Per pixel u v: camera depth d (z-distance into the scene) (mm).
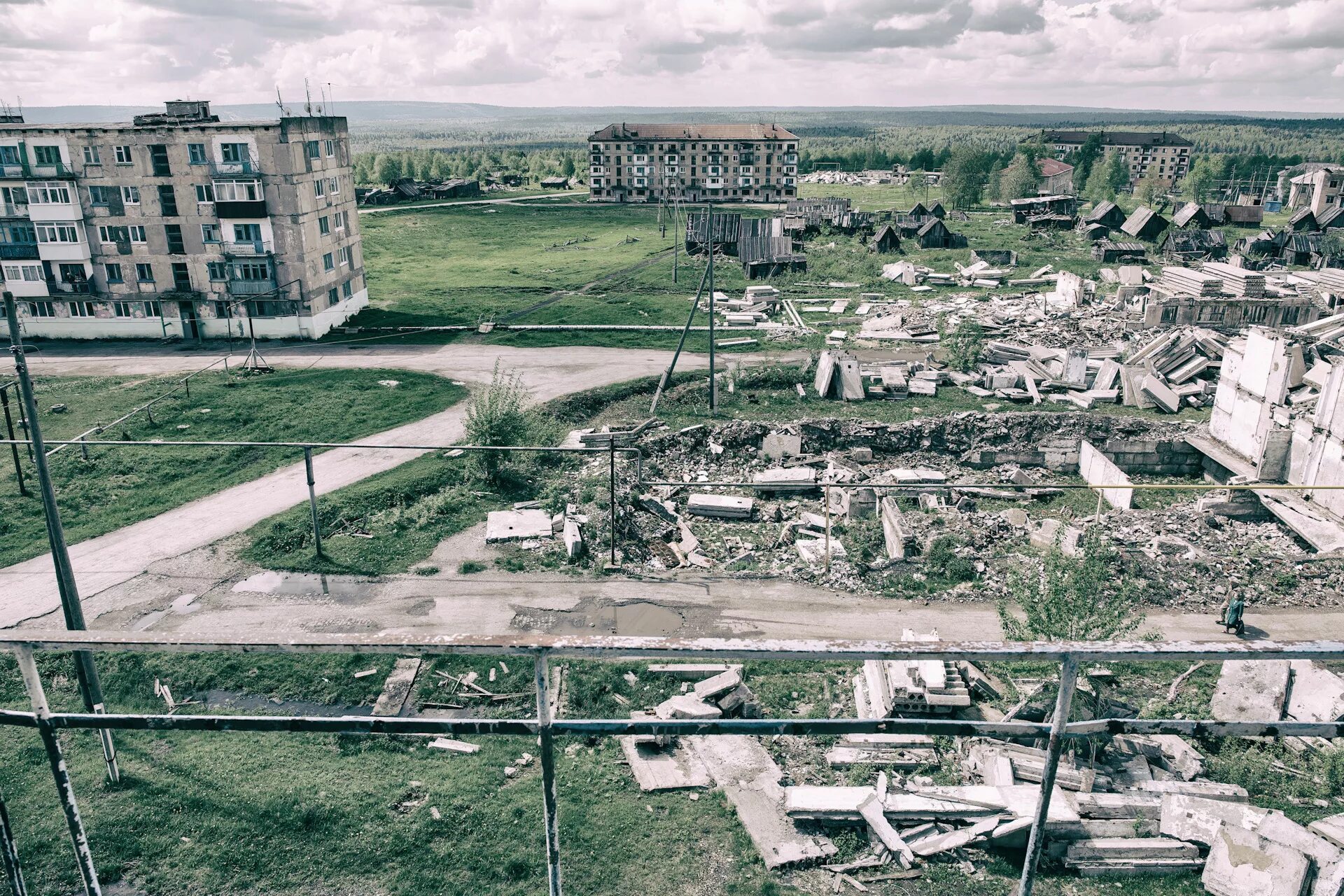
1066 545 27953
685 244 96812
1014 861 15617
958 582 27109
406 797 16875
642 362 53500
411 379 49688
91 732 18688
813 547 29500
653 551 29859
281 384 48469
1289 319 54781
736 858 15570
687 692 21453
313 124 58750
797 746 18906
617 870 15148
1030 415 39531
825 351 52688
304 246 57969
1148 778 17625
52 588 27203
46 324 59875
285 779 17141
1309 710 19562
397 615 25625
